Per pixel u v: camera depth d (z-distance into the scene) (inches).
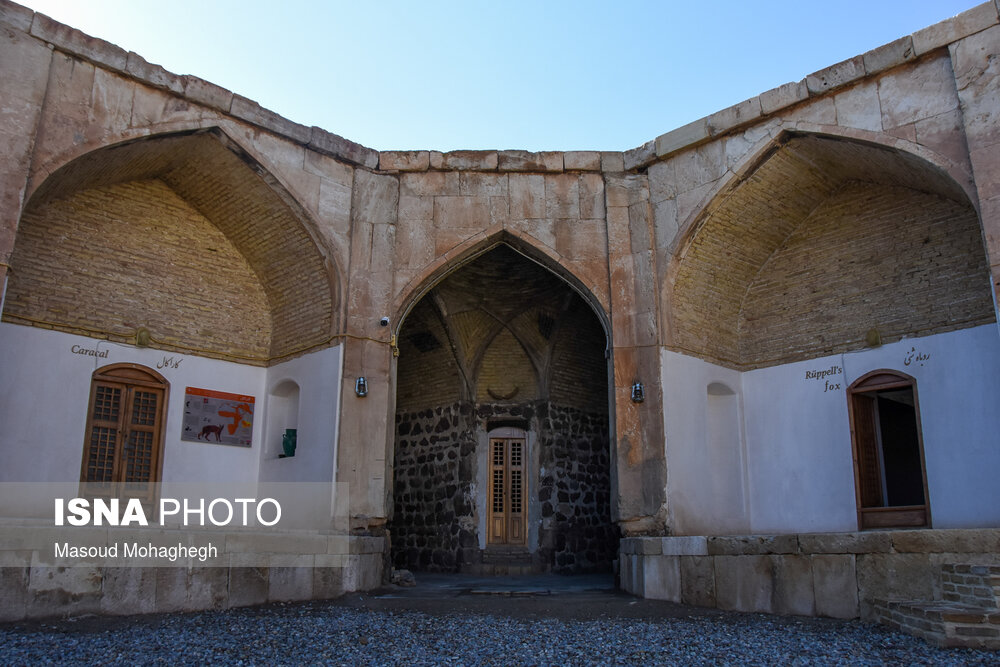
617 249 452.1
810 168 428.5
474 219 458.3
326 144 445.7
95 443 407.2
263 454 459.2
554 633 301.1
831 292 447.5
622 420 426.0
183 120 397.7
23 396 382.6
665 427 417.7
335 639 283.4
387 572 421.1
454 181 464.1
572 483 573.0
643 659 260.8
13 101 344.8
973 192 350.0
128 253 430.3
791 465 444.5
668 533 403.2
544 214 460.4
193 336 449.4
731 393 469.1
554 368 579.2
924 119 369.4
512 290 549.3
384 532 423.5
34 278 394.6
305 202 433.4
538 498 559.5
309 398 438.0
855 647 273.0
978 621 265.7
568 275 454.3
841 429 429.7
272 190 429.1
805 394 446.9
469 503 556.4
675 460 418.0
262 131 425.7
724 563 361.1
